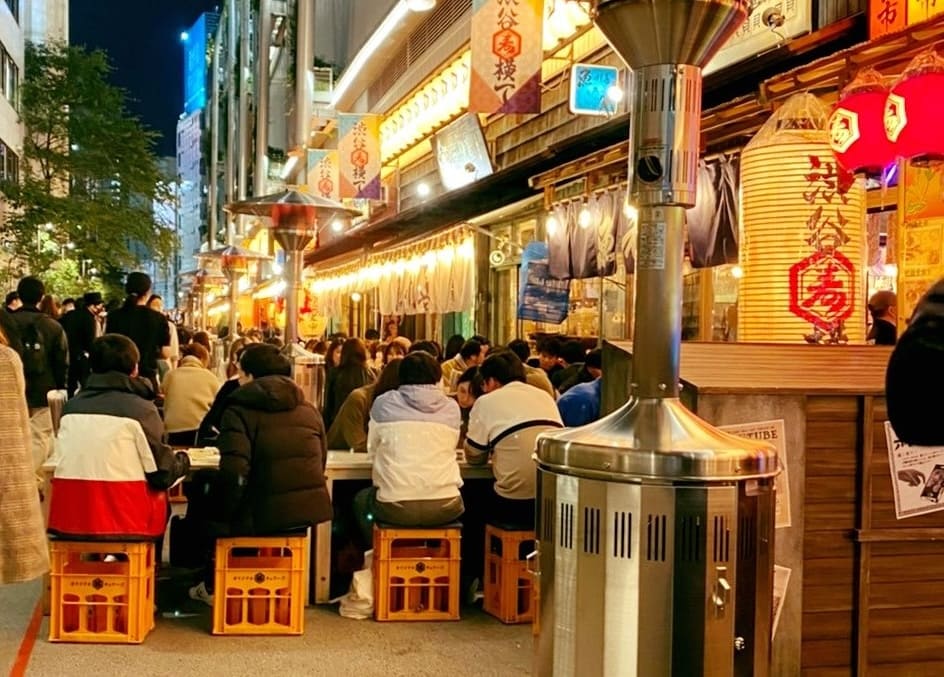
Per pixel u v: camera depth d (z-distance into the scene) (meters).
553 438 2.50
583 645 2.38
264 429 5.59
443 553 6.17
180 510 8.82
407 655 5.33
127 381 5.55
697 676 2.27
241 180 43.94
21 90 30.80
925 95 4.77
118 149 31.27
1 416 3.76
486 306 17.44
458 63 18.44
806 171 5.50
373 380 9.00
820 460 3.47
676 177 2.42
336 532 6.71
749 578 2.34
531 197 14.44
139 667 5.03
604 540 2.33
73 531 5.39
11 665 5.02
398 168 23.94
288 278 8.05
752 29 8.38
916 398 2.06
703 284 9.59
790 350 3.74
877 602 3.53
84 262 30.80
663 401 2.44
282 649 5.39
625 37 2.44
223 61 64.69
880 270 7.57
